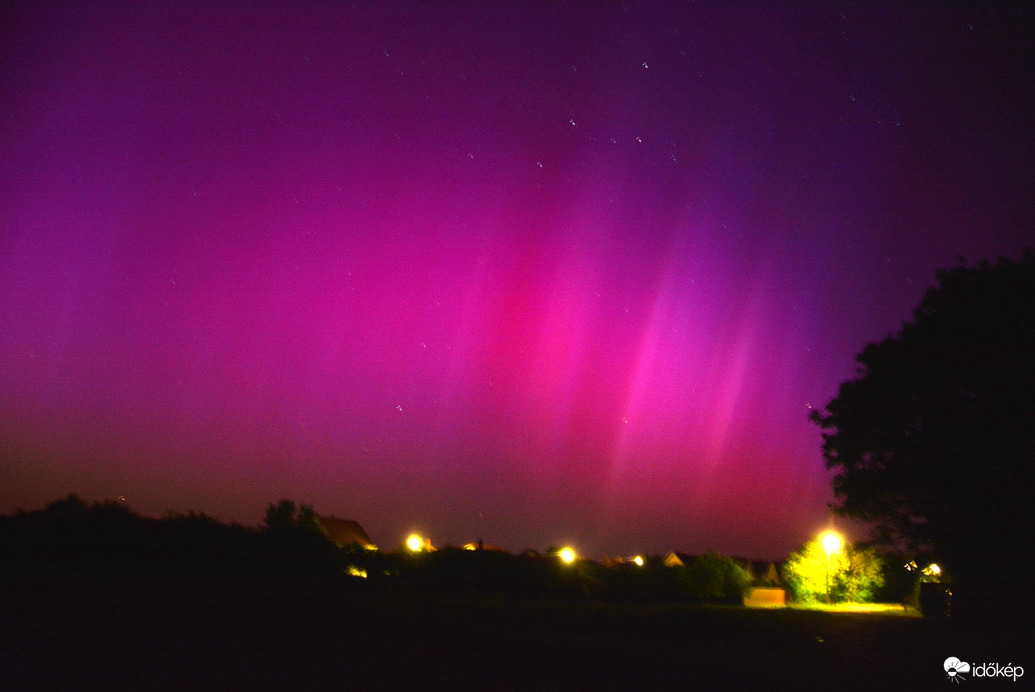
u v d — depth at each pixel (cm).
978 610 2006
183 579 2158
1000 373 2133
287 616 1410
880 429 2328
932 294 2320
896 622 1841
